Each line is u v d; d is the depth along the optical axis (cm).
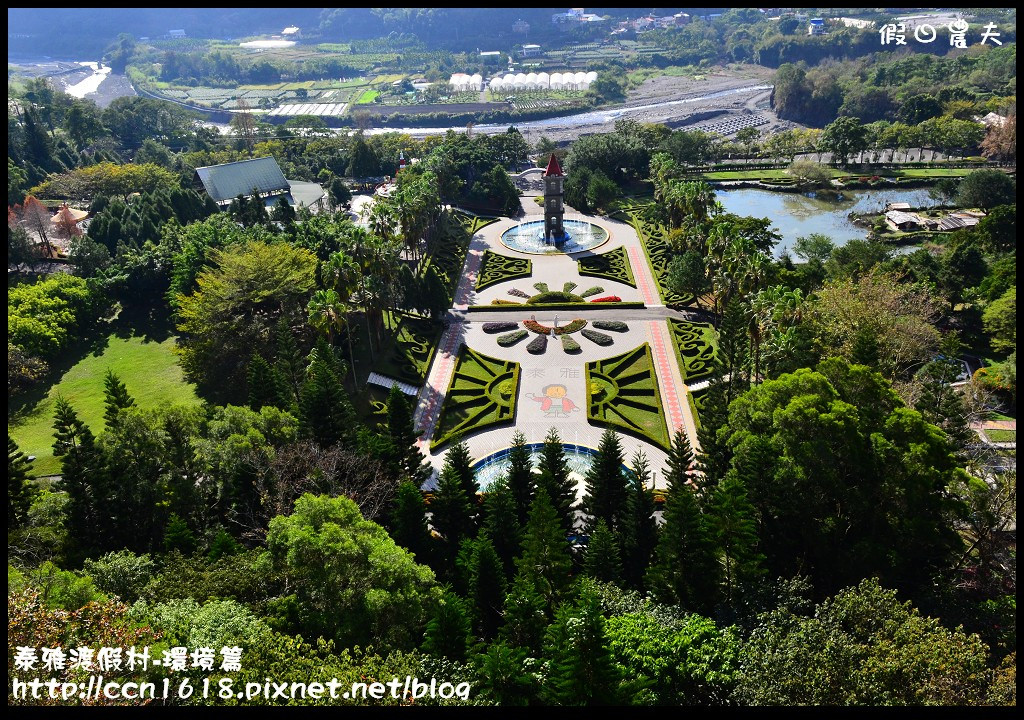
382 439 9294
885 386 7981
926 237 19725
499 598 7112
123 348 14750
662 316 15275
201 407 8994
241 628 5303
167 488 8131
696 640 5606
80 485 8069
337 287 12206
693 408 11856
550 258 18825
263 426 9100
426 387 12962
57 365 14150
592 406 12044
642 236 19938
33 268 17375
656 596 7088
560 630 5478
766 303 10562
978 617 6525
